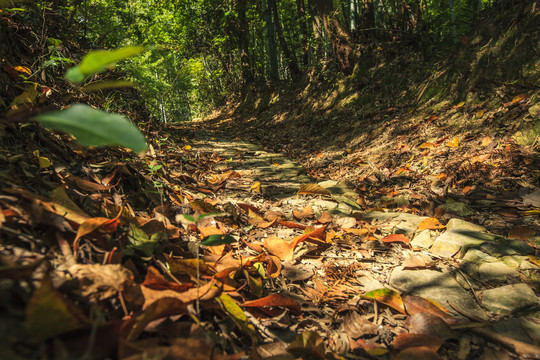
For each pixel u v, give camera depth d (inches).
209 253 69.2
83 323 31.2
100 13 273.3
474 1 274.7
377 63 314.7
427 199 130.7
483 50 204.8
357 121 272.8
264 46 625.3
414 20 319.0
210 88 832.9
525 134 148.8
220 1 544.4
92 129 20.2
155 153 138.9
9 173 50.8
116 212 60.8
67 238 44.8
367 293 64.4
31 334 28.2
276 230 97.1
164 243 58.9
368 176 172.6
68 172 67.4
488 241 87.0
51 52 112.0
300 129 325.7
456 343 54.6
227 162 207.2
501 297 68.1
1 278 30.9
